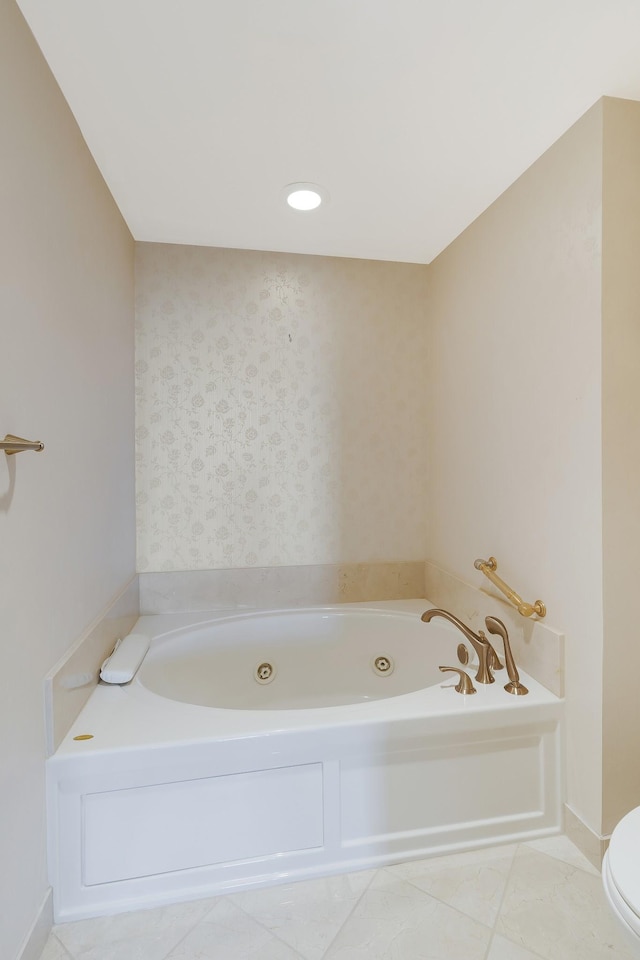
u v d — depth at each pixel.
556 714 1.59
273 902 1.37
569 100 1.40
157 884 1.36
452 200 1.93
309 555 2.53
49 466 1.28
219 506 2.43
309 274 2.47
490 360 1.99
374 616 2.44
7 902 1.05
